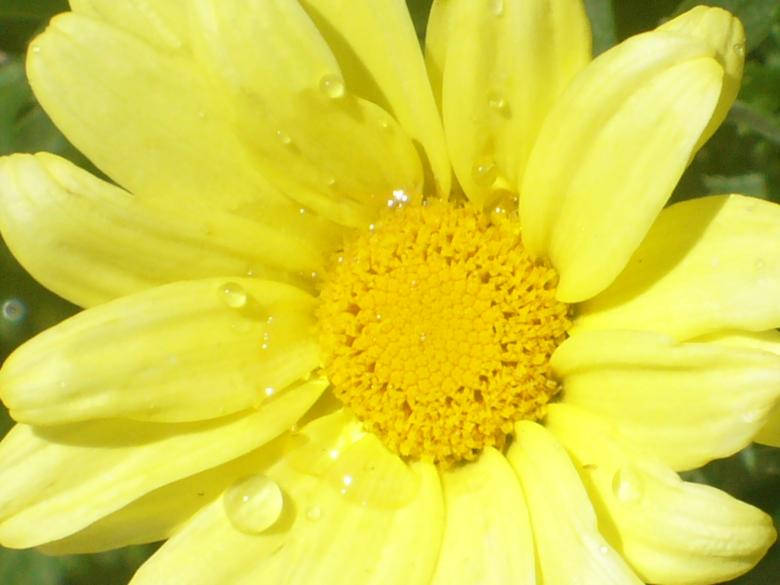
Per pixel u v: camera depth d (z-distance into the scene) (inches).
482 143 5.0
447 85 4.9
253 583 5.0
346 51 5.0
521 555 4.8
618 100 4.7
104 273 5.1
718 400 4.7
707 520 4.7
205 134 5.1
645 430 4.8
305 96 5.0
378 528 5.1
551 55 4.8
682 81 4.7
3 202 5.0
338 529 5.1
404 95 5.0
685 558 4.7
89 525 5.0
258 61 4.9
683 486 4.7
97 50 5.0
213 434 5.1
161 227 5.1
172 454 5.1
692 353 4.7
